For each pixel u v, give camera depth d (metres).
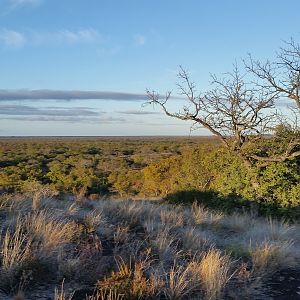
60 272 5.52
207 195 15.62
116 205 10.41
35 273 5.26
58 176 28.89
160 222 9.45
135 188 25.80
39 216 7.14
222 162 15.66
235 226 10.39
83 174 29.42
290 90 13.16
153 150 71.12
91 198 13.29
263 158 13.46
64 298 4.68
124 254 6.42
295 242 9.17
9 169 34.06
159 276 5.55
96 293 5.12
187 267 5.92
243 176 14.18
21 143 108.94
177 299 5.18
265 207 13.56
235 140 13.91
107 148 82.62
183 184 16.56
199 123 14.05
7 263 5.27
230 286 5.87
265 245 7.32
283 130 13.75
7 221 7.16
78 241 6.77
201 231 9.16
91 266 5.74
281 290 5.98
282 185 13.54
